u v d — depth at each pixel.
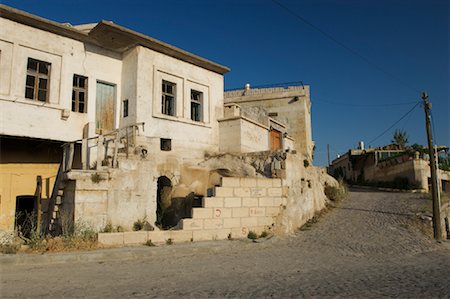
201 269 8.54
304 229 15.75
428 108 17.33
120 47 16.86
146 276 7.57
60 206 12.76
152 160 14.29
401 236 14.88
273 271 8.55
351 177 43.38
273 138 24.69
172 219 15.27
